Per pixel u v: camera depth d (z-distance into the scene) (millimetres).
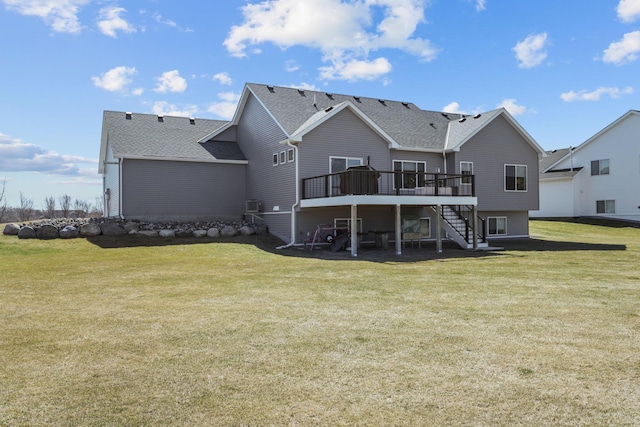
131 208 19547
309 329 6105
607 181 32906
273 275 10984
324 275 10938
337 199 16328
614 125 32438
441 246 18906
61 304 7797
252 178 21656
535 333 5812
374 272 11375
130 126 21469
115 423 3551
